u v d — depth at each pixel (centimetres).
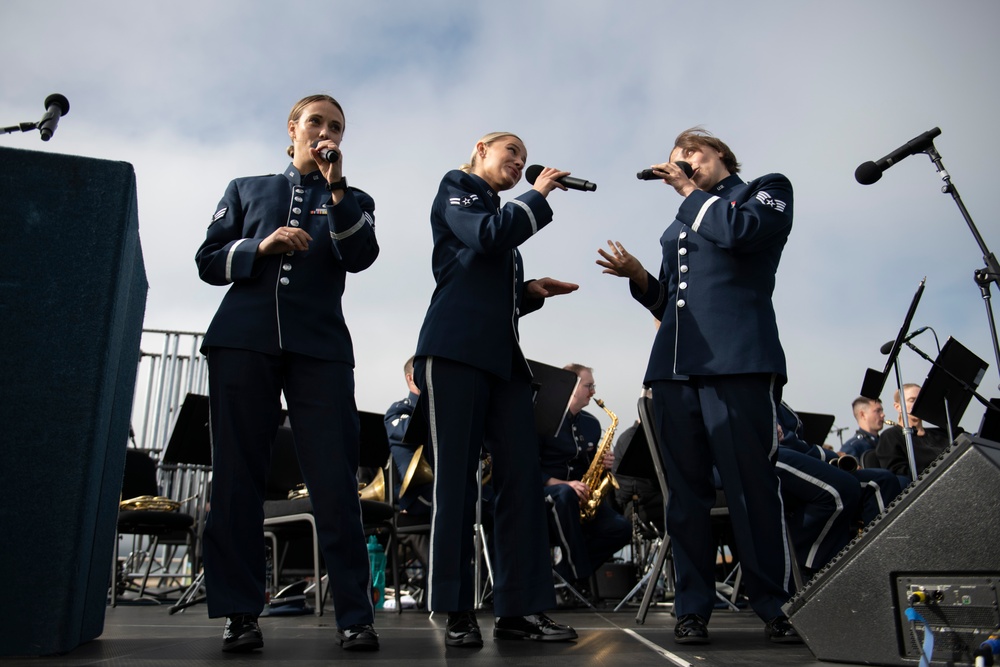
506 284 259
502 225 238
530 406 257
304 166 255
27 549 180
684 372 256
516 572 244
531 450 251
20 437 184
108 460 218
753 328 254
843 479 318
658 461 352
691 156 290
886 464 593
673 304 272
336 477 227
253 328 228
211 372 229
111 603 471
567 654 209
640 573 581
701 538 253
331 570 225
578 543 513
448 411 240
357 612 221
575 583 512
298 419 231
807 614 188
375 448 428
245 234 246
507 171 270
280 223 244
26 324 190
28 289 192
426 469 411
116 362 207
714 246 268
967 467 165
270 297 233
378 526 432
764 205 255
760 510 245
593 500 546
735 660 194
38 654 178
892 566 174
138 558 666
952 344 381
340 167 235
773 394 255
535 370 416
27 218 195
